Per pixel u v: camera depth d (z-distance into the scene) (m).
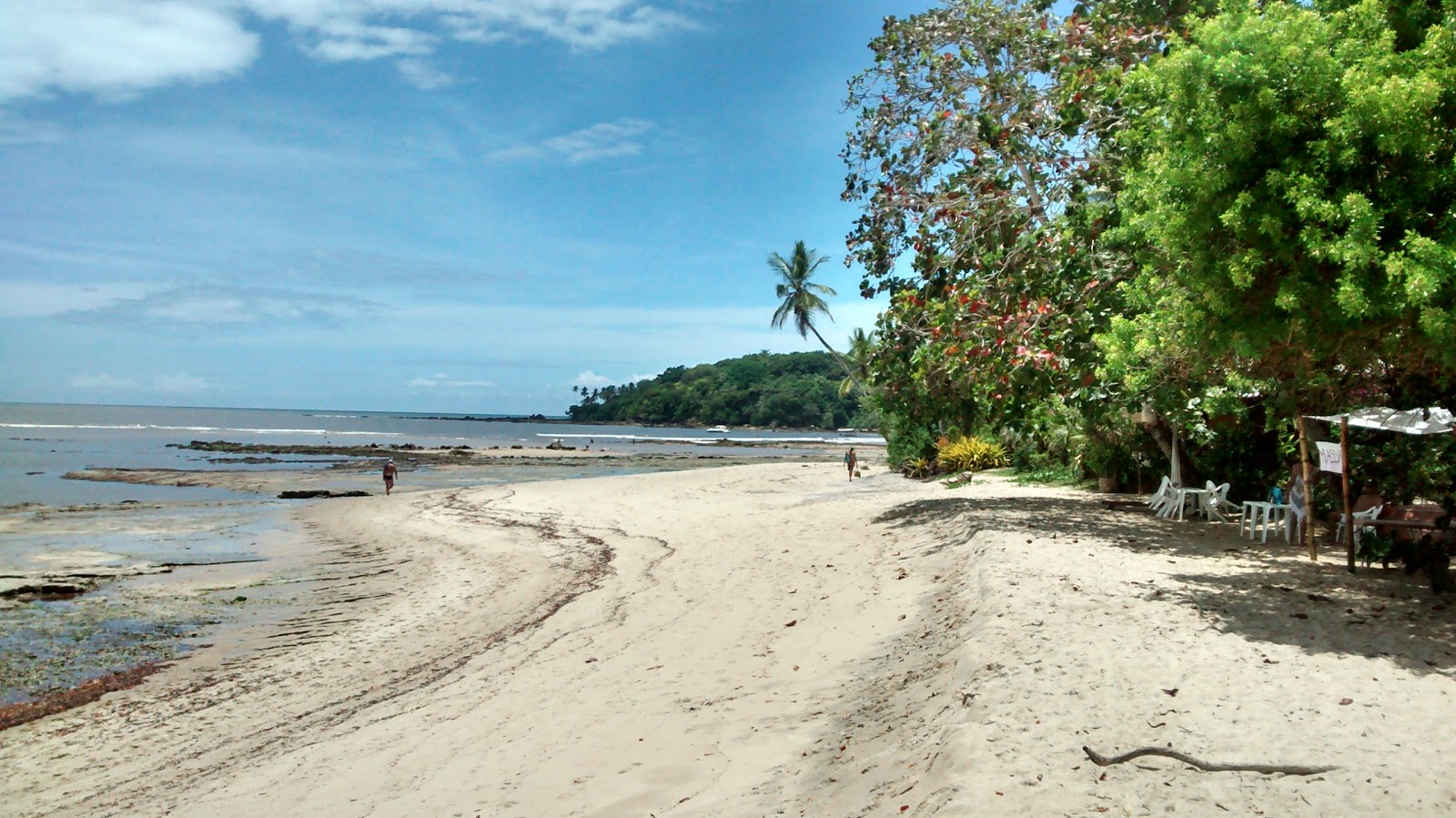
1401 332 7.45
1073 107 14.65
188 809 6.41
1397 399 12.24
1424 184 6.66
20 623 13.40
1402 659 6.27
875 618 9.45
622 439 119.56
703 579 13.77
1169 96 7.57
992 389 15.50
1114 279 13.78
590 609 12.64
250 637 12.55
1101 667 6.04
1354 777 4.25
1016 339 14.16
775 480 36.97
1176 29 14.82
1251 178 7.20
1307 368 8.99
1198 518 15.13
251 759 7.62
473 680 9.43
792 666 8.16
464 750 6.95
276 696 9.76
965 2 16.97
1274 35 6.95
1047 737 4.78
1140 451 19.86
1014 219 17.00
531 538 21.19
